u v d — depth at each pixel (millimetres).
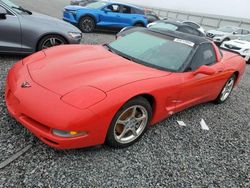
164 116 3482
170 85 3264
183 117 4246
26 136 2953
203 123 4188
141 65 3455
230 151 3533
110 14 12586
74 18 11828
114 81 2830
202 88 4016
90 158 2795
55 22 6039
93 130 2549
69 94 2561
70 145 2510
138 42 4031
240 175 3066
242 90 6719
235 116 4805
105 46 4125
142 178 2676
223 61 4641
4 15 5219
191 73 3635
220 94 4969
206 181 2840
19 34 5410
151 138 3414
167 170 2875
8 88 2975
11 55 5953
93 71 3012
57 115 2414
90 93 2586
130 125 3008
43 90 2625
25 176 2418
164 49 3824
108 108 2562
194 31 11445
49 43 5895
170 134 3621
